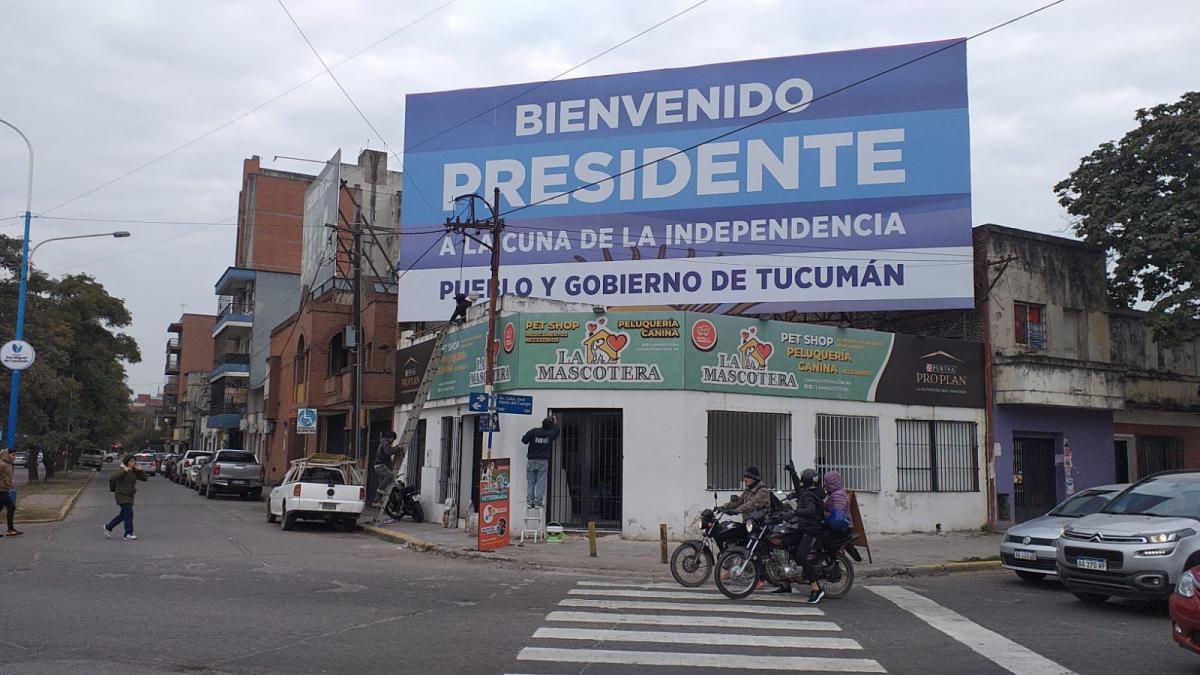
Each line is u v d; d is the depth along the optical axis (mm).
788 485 18812
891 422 20359
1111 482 23531
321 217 36938
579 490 18516
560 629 9070
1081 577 11070
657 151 24969
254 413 53125
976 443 21578
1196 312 21234
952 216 22734
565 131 25766
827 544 11641
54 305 36000
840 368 19828
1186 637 7625
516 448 18594
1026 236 23094
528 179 25859
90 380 45625
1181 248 21609
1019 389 21234
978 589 13102
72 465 66625
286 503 20547
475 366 20656
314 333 31484
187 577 12250
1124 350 24625
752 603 11164
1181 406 25203
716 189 24406
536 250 25500
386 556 15906
